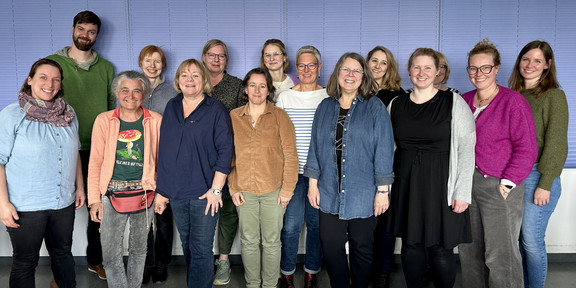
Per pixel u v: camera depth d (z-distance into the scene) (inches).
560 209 110.3
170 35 118.3
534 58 83.0
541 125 83.0
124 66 118.6
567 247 111.5
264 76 83.3
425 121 74.9
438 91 77.0
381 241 98.0
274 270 88.8
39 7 115.4
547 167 81.6
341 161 78.0
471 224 83.7
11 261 114.3
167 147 79.3
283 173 85.2
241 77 120.5
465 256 86.9
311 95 91.1
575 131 118.2
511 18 116.7
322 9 118.2
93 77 109.3
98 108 110.3
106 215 79.9
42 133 75.1
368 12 118.1
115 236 81.5
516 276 79.0
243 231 87.3
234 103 102.3
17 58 117.0
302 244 115.8
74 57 108.0
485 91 80.5
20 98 75.4
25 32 116.2
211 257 84.3
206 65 103.2
